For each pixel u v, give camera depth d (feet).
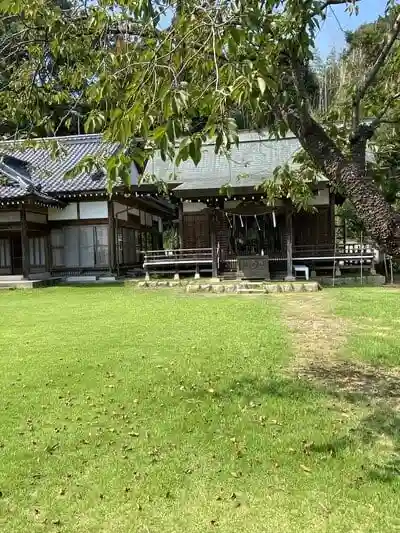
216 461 11.12
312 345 21.95
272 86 7.48
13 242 63.77
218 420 13.42
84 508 9.38
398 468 10.66
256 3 9.33
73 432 12.82
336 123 16.14
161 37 10.39
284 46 10.66
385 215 9.50
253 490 9.88
